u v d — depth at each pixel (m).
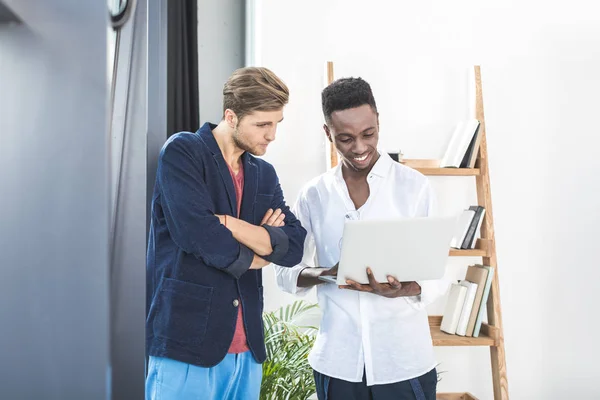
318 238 1.95
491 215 2.91
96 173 0.56
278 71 3.01
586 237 3.19
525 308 3.16
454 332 2.88
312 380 2.57
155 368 1.54
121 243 0.74
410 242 1.64
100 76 0.56
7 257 0.57
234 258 1.55
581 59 3.17
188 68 2.88
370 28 3.06
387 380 1.79
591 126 3.18
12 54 0.56
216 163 1.64
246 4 3.40
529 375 3.17
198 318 1.53
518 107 3.15
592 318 3.19
